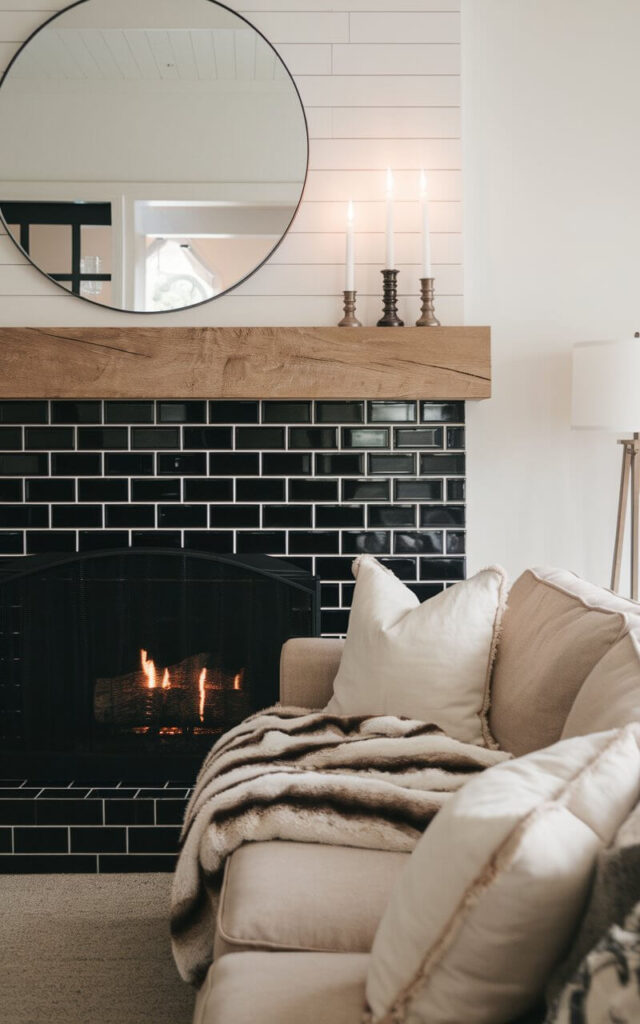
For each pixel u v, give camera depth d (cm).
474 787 102
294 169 315
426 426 321
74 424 321
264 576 319
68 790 294
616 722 133
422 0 313
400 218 317
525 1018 99
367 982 106
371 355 303
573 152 331
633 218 332
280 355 303
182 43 314
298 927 139
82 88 314
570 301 332
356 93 314
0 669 315
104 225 316
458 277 317
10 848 284
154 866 283
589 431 334
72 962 224
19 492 321
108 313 319
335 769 188
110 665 316
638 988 73
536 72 330
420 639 216
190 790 294
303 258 317
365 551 322
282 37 313
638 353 284
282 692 251
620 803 100
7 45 315
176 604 318
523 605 219
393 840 165
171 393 304
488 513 335
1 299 318
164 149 315
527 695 189
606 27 329
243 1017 104
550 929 91
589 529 336
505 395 333
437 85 314
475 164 330
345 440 321
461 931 92
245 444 321
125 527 322
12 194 316
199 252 317
